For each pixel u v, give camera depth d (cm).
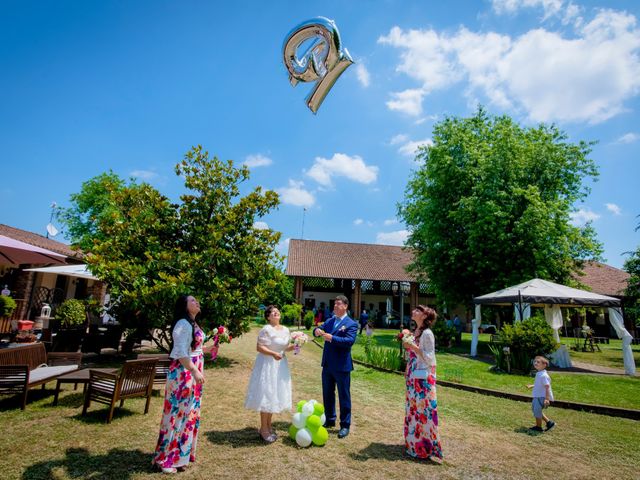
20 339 855
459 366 1213
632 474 418
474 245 1800
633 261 2014
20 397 586
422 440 431
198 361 391
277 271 1066
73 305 1161
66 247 2102
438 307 2359
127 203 990
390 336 2367
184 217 1002
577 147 1986
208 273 927
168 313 880
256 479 359
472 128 2236
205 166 1034
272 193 1051
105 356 1005
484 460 442
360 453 441
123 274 849
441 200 2073
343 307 534
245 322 1030
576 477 406
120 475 351
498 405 724
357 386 829
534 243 1719
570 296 1267
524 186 1905
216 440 454
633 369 1127
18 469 352
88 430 461
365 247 4253
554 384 950
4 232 1736
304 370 973
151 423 500
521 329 1126
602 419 650
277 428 511
